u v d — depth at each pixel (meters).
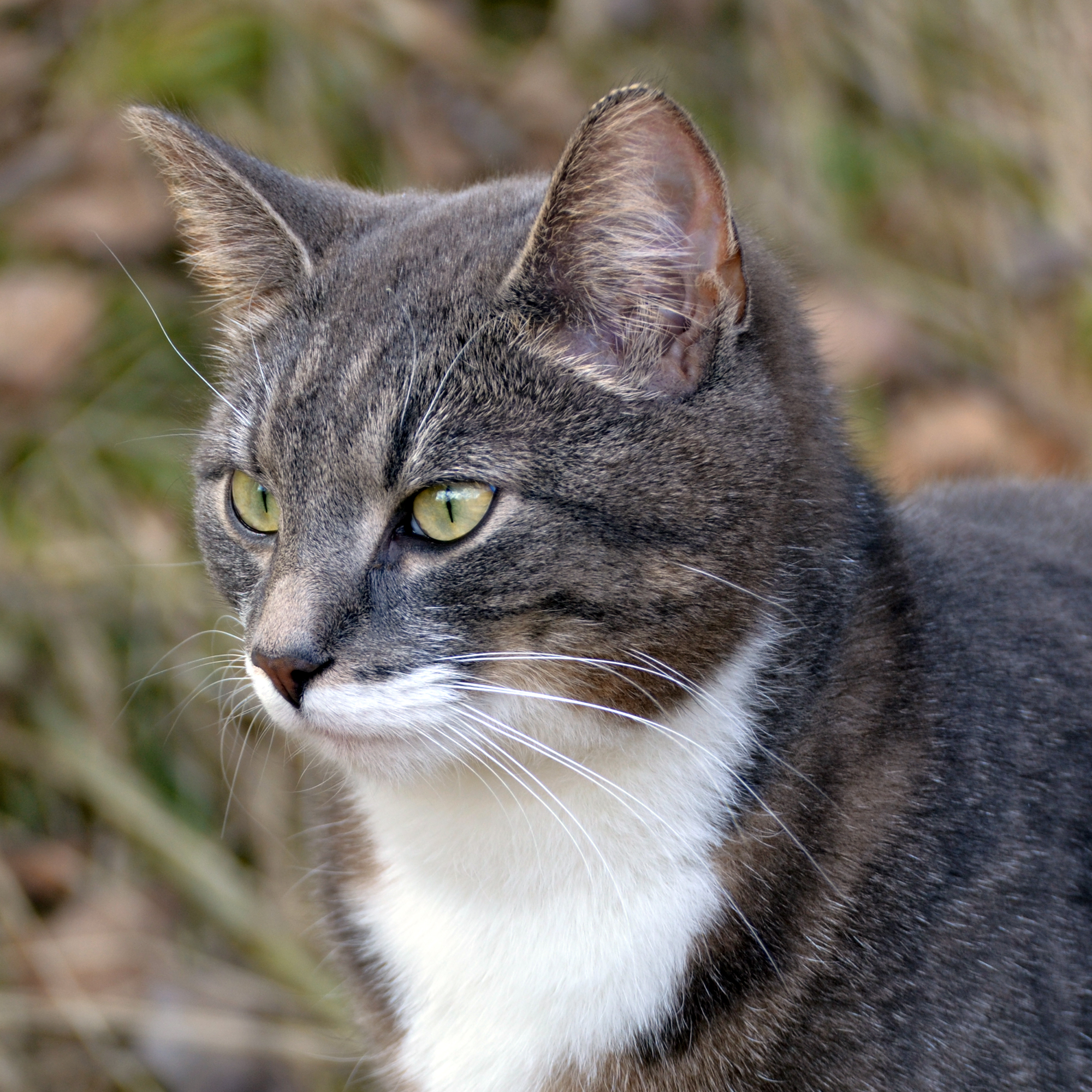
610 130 1.23
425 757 1.25
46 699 1.50
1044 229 1.88
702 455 1.24
